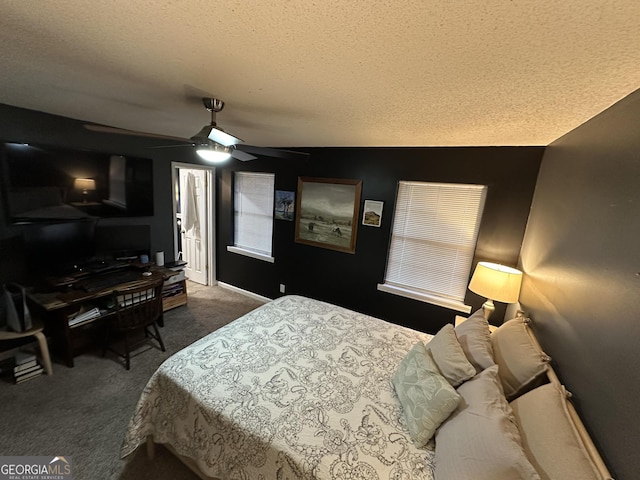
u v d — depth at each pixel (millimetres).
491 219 2588
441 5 742
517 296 2150
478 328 1707
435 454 1173
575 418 1035
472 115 1707
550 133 1915
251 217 4207
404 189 3012
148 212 3406
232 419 1315
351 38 951
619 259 992
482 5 727
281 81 1392
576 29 791
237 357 1761
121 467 1595
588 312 1152
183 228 4695
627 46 846
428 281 3014
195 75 1385
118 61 1274
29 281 2512
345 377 1667
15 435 1757
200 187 4414
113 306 2539
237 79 1405
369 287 3322
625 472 804
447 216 2828
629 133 1076
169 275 3004
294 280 3859
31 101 2070
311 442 1217
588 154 1448
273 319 2303
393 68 1158
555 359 1422
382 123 2064
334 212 3406
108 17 928
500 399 1186
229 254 4445
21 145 2342
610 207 1127
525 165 2410
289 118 2107
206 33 985
